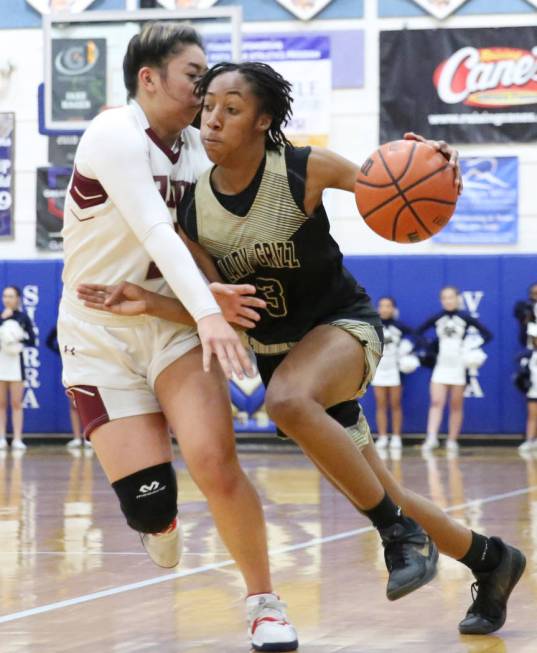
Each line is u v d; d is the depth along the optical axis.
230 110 3.59
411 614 4.41
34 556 6.04
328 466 3.63
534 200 15.45
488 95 15.48
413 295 15.10
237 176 3.70
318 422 3.59
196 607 4.59
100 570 5.57
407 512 3.99
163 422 3.92
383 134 15.65
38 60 16.08
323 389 3.65
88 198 3.77
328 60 15.70
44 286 15.51
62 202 16.06
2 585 5.14
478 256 15.03
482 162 15.49
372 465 3.96
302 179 3.69
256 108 3.61
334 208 15.63
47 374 15.45
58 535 6.90
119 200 3.62
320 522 7.47
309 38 15.70
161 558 4.10
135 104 3.85
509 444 15.12
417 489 9.55
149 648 3.82
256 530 3.81
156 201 3.62
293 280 3.81
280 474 11.16
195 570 5.55
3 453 14.30
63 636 4.02
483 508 8.11
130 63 3.82
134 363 3.87
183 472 11.37
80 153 3.75
